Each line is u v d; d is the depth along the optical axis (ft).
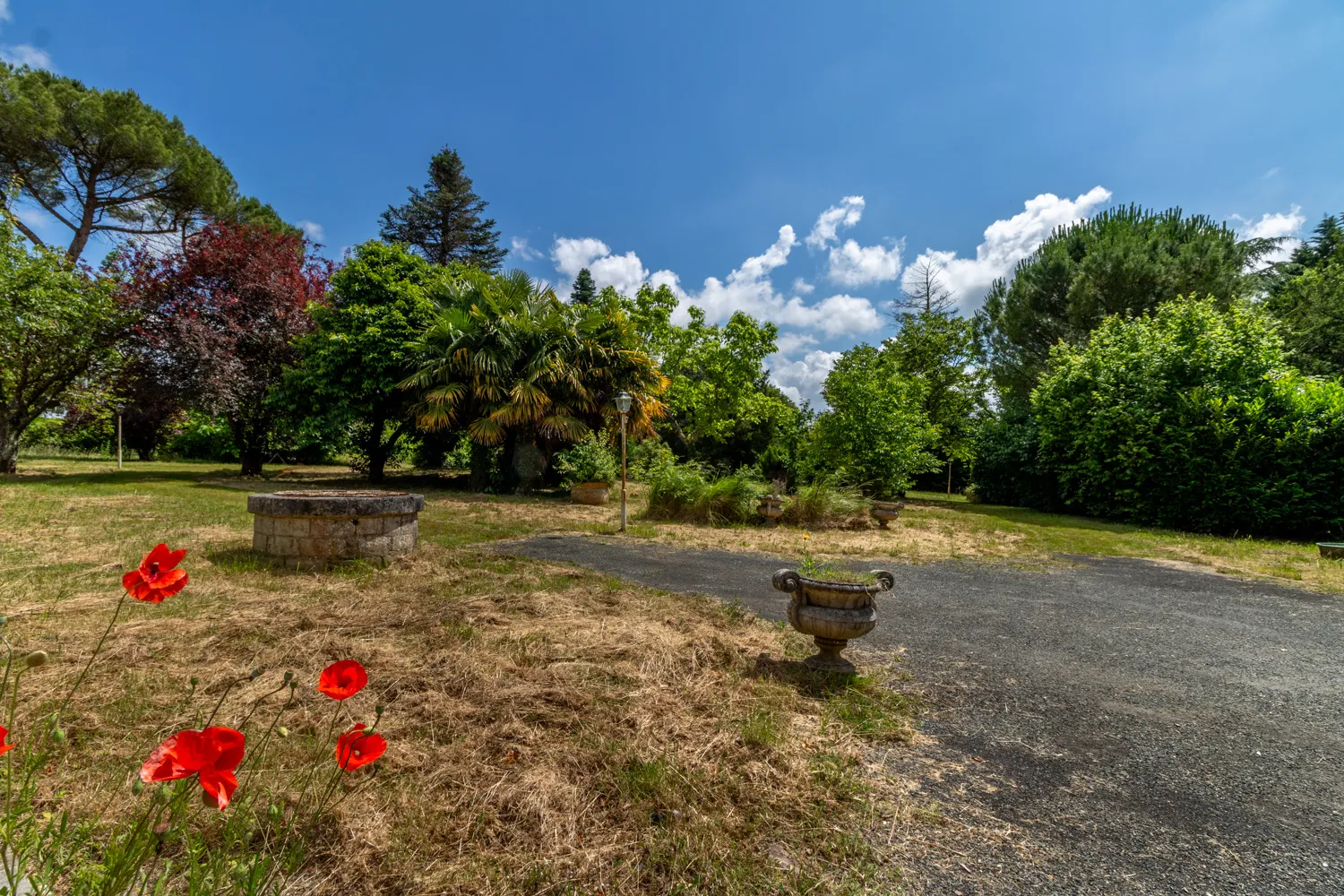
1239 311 39.50
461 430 46.83
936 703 9.75
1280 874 5.74
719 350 70.64
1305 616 16.05
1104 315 54.90
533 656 10.60
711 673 10.38
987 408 61.11
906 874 5.56
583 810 6.31
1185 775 7.64
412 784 6.62
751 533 30.07
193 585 14.90
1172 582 20.56
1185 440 36.83
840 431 51.90
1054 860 5.84
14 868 4.17
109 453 78.33
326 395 47.80
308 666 9.91
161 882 4.05
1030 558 24.84
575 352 43.32
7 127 57.62
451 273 55.21
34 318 40.57
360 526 18.02
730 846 5.84
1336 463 32.63
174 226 74.84
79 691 8.54
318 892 4.95
